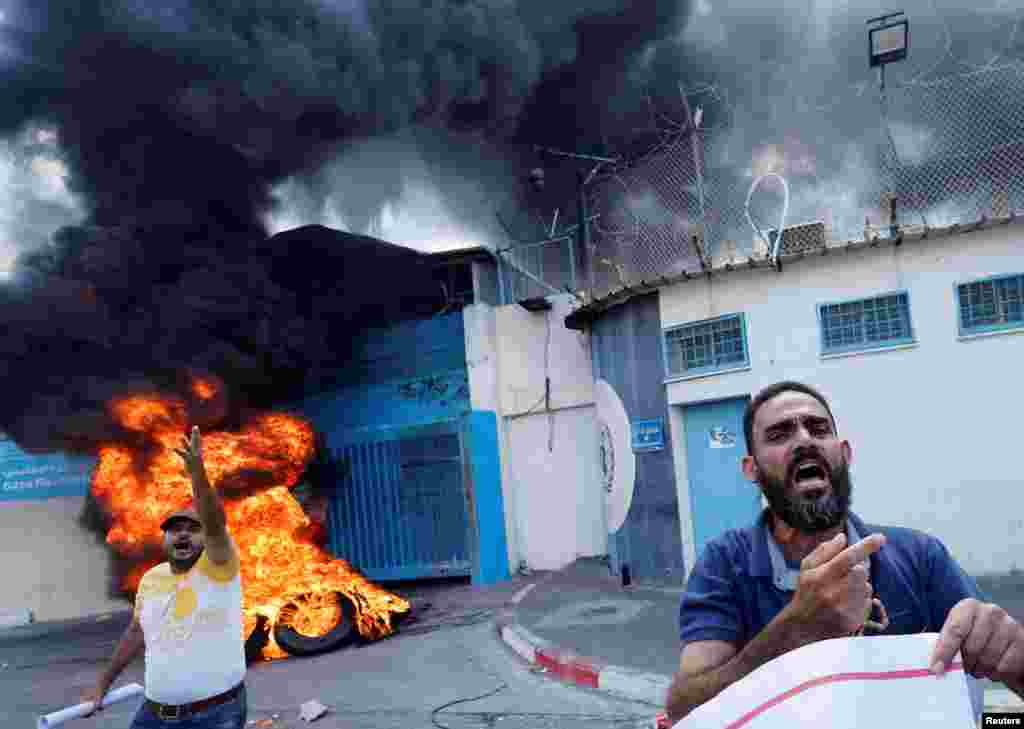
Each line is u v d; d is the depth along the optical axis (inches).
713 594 71.3
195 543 145.6
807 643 55.4
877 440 368.8
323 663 342.0
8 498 587.8
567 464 541.6
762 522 73.9
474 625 389.4
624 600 389.4
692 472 412.8
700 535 408.2
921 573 69.7
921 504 360.8
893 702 51.8
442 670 306.8
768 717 53.7
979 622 53.4
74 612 577.0
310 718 248.7
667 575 417.7
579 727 219.9
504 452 553.3
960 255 362.0
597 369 478.0
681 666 68.4
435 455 549.3
